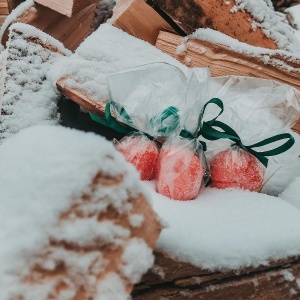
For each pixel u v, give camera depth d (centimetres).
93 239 60
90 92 138
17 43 155
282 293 90
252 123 120
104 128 158
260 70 149
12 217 58
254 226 93
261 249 88
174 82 126
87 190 60
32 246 56
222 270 85
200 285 85
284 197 130
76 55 146
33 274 56
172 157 109
